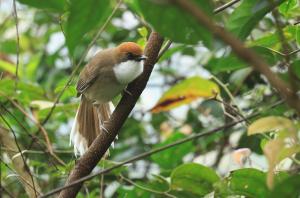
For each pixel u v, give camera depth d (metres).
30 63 13.97
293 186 4.44
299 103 3.31
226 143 12.03
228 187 7.73
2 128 10.27
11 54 15.43
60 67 15.00
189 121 12.56
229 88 11.48
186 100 6.34
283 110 9.45
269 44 8.73
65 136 13.12
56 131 13.23
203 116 12.40
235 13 5.95
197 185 8.33
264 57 7.99
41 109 11.12
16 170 9.59
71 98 14.26
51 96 13.62
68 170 9.85
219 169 11.96
